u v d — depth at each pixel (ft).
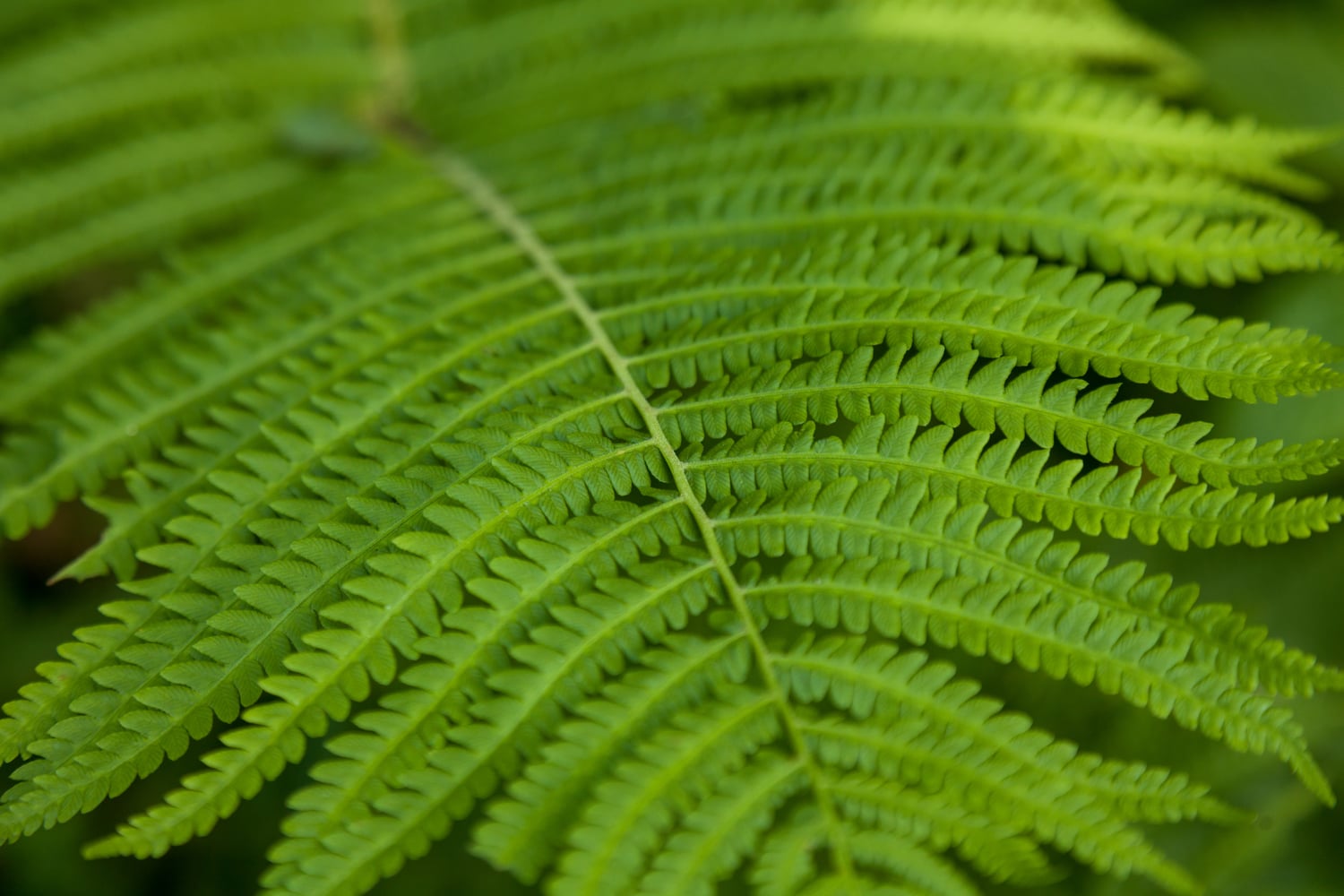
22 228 2.21
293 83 2.35
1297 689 1.71
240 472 1.89
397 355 1.90
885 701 1.73
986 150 2.06
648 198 2.07
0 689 2.22
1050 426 1.79
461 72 2.37
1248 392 1.79
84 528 2.35
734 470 1.81
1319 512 1.73
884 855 1.70
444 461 1.84
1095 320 1.84
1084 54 2.21
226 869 2.15
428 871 2.10
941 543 1.77
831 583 1.76
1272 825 2.01
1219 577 2.11
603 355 1.90
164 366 1.98
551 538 1.78
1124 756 2.03
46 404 2.06
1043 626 1.74
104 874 2.17
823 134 2.10
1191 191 1.99
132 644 1.79
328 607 1.76
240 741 1.73
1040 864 1.69
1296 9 2.34
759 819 1.70
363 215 2.15
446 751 1.72
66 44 2.31
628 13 2.34
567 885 1.68
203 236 2.35
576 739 1.72
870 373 1.83
